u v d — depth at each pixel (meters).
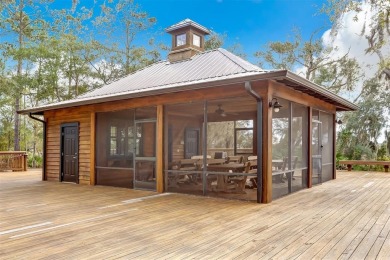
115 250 3.21
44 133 10.44
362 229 4.02
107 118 9.02
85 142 9.27
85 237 3.69
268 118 6.07
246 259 2.93
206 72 8.23
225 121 11.57
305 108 8.24
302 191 7.54
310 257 2.98
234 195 6.92
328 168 10.06
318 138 9.08
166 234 3.81
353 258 2.95
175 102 7.32
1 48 15.80
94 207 5.59
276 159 6.83
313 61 19.88
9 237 3.69
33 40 16.69
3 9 16.47
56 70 16.45
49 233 3.86
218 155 9.23
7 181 10.03
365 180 9.96
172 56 10.70
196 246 3.33
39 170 14.61
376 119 15.61
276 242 3.46
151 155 8.20
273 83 6.25
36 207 5.61
